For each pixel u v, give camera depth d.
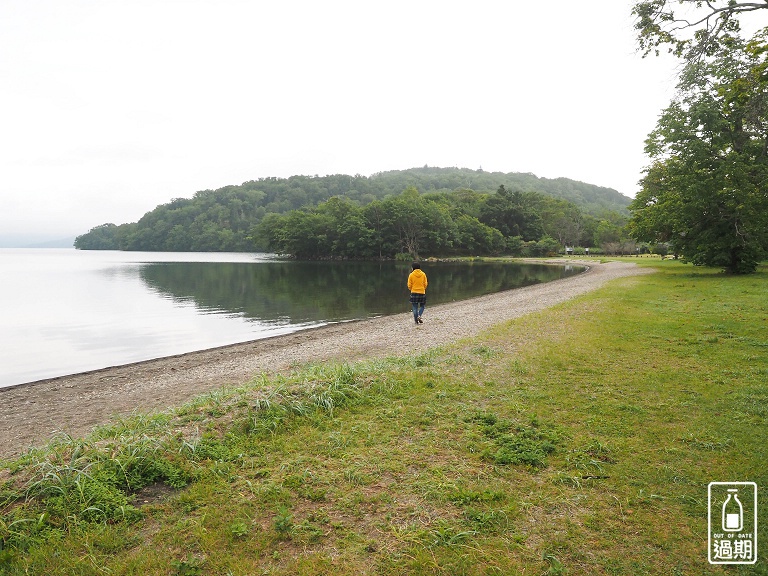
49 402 10.10
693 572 3.30
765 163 25.23
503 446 5.41
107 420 8.62
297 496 4.40
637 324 13.05
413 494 4.41
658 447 5.27
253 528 3.90
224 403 6.84
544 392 7.36
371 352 12.65
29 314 24.55
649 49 11.34
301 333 17.83
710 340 10.55
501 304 22.61
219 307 26.62
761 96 12.33
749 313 13.95
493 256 104.25
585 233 111.56
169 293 34.00
